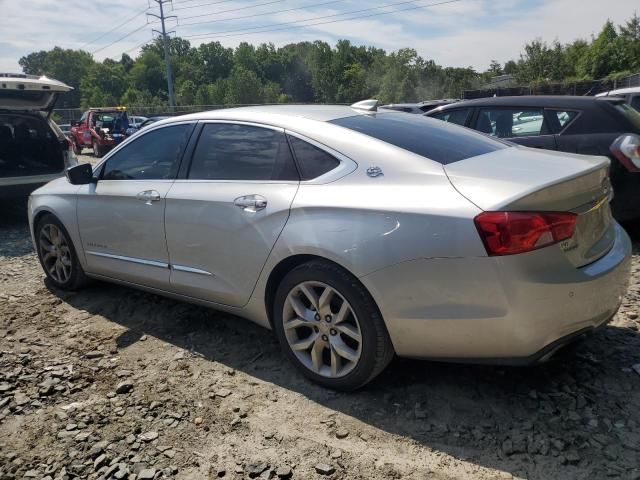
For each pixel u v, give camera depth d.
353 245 2.79
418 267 2.63
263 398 3.07
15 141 7.87
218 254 3.44
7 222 8.48
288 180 3.21
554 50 44.44
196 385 3.23
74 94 114.00
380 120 3.51
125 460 2.58
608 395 2.93
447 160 2.97
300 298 3.15
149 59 117.00
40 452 2.67
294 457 2.58
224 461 2.57
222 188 3.46
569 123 5.72
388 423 2.80
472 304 2.56
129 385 3.21
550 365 3.25
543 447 2.55
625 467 2.41
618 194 5.36
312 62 109.06
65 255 4.79
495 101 6.46
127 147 4.22
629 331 3.62
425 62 68.56
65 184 4.76
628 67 46.16
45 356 3.65
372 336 2.83
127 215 4.00
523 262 2.46
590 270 2.68
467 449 2.58
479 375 3.18
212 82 126.62
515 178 2.67
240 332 3.92
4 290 5.02
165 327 4.05
